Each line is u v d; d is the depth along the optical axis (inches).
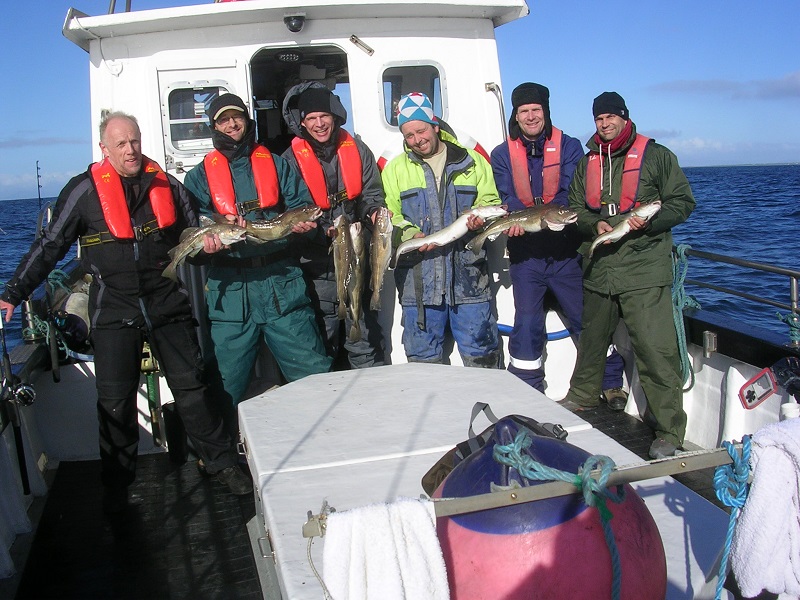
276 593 108.0
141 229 143.7
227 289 157.3
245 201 156.3
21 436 146.3
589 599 64.2
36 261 139.6
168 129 178.4
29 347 168.9
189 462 173.8
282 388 130.6
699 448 171.0
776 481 68.2
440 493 74.0
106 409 147.9
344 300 162.9
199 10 167.5
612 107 158.2
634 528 68.5
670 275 163.2
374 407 120.3
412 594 62.4
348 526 63.5
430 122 163.5
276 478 97.3
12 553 138.0
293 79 209.6
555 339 195.8
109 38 174.9
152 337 148.5
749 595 70.9
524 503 66.9
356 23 183.2
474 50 189.8
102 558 136.1
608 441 104.4
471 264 173.0
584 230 167.5
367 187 177.2
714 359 167.0
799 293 141.5
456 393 124.9
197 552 137.0
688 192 158.7
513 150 177.0
